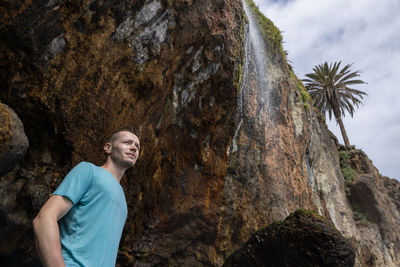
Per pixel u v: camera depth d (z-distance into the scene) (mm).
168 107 5621
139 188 5391
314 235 4027
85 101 4090
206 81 6012
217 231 6605
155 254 5734
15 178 3793
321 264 3910
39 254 1319
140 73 4715
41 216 1387
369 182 17422
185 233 6215
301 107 11445
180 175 6109
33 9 3322
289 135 9836
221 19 5785
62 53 3732
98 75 4180
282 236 4227
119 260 5258
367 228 16312
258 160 7812
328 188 13867
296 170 9695
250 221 7152
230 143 7020
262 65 9164
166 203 5906
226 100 6391
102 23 4039
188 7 5258
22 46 3402
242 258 4500
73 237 1510
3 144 2537
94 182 1645
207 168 6520
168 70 5258
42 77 3639
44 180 3949
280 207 8047
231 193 6910
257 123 8039
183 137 6082
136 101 4805
